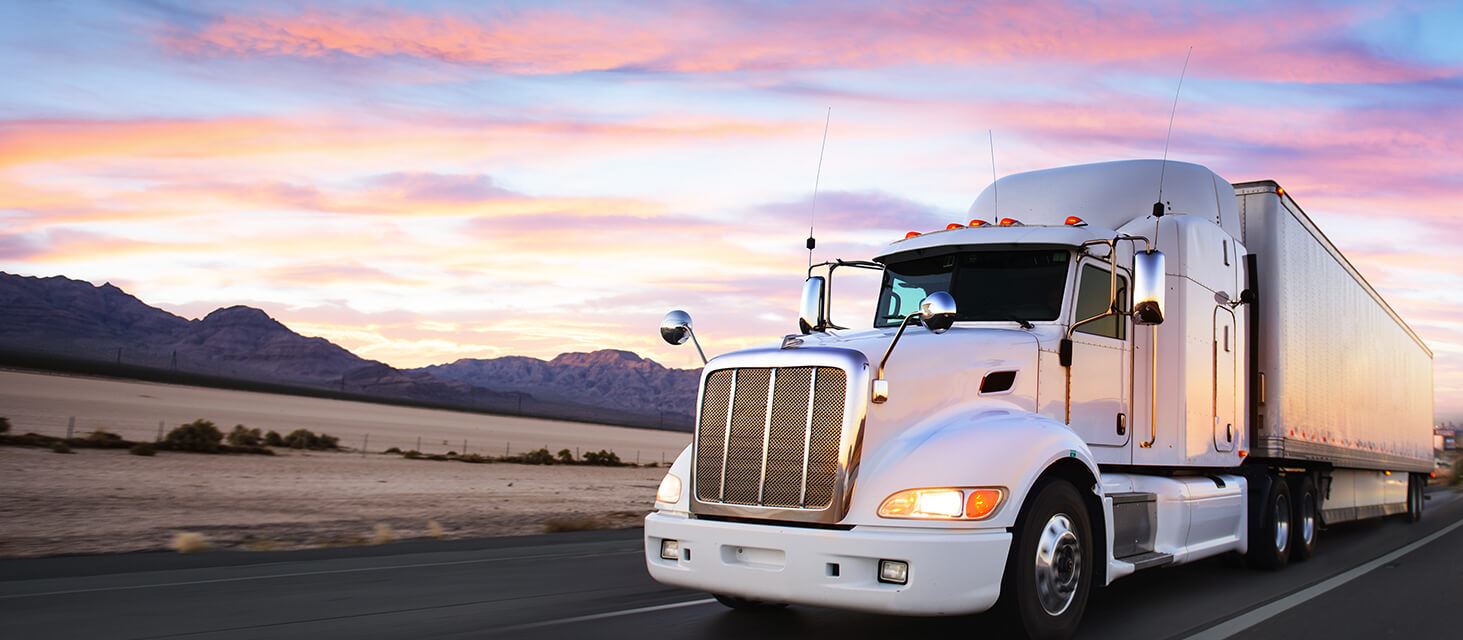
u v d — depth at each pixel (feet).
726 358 20.83
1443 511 81.30
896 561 17.72
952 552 17.63
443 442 377.71
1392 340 58.34
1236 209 34.76
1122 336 25.85
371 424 497.87
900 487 18.34
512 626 21.98
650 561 20.84
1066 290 23.95
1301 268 38.73
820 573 18.17
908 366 20.02
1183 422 28.14
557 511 78.28
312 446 207.00
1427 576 33.30
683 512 20.74
